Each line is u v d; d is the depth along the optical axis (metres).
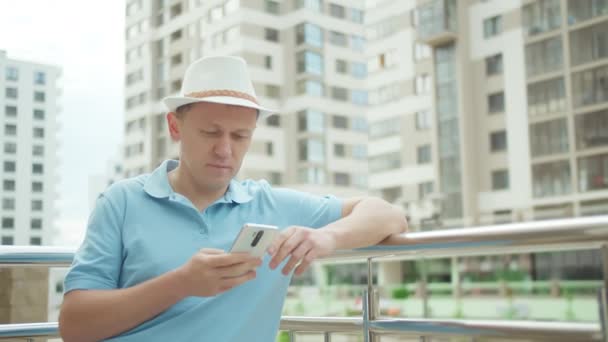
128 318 1.09
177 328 1.22
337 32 44.94
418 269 29.59
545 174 30.61
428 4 35.56
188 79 1.28
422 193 36.00
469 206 33.59
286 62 44.12
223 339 1.23
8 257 1.53
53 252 1.58
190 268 1.04
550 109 30.72
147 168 44.88
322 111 43.34
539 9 31.59
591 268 24.86
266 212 1.35
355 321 1.44
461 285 26.25
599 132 29.19
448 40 35.19
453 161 34.53
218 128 1.20
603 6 29.48
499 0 33.38
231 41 43.62
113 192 1.28
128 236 1.23
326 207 1.41
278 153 43.19
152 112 45.31
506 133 32.91
